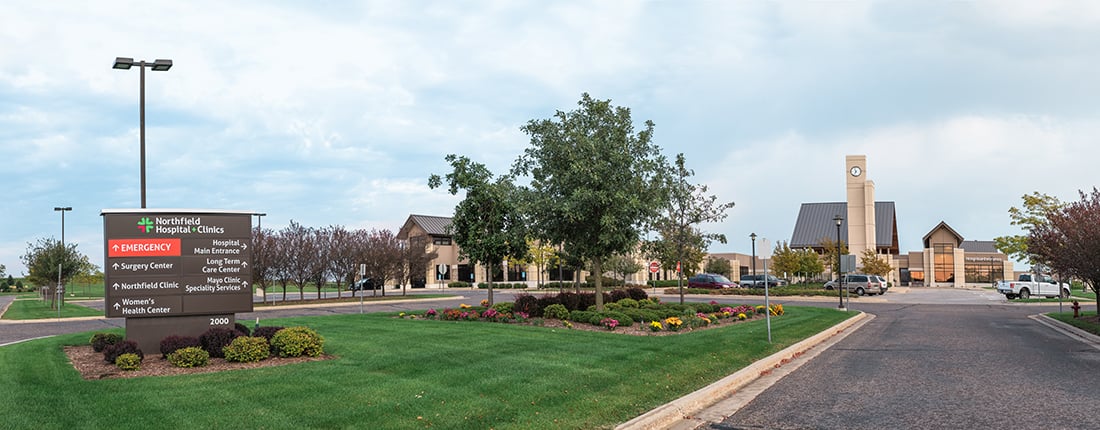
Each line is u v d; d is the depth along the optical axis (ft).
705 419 29.78
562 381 33.71
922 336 65.46
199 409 26.96
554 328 61.00
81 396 29.09
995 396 33.91
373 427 24.75
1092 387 36.35
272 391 30.42
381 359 39.73
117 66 53.11
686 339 52.44
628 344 48.03
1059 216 81.15
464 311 76.02
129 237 42.57
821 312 91.97
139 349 40.47
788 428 27.73
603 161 71.36
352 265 147.33
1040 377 39.86
